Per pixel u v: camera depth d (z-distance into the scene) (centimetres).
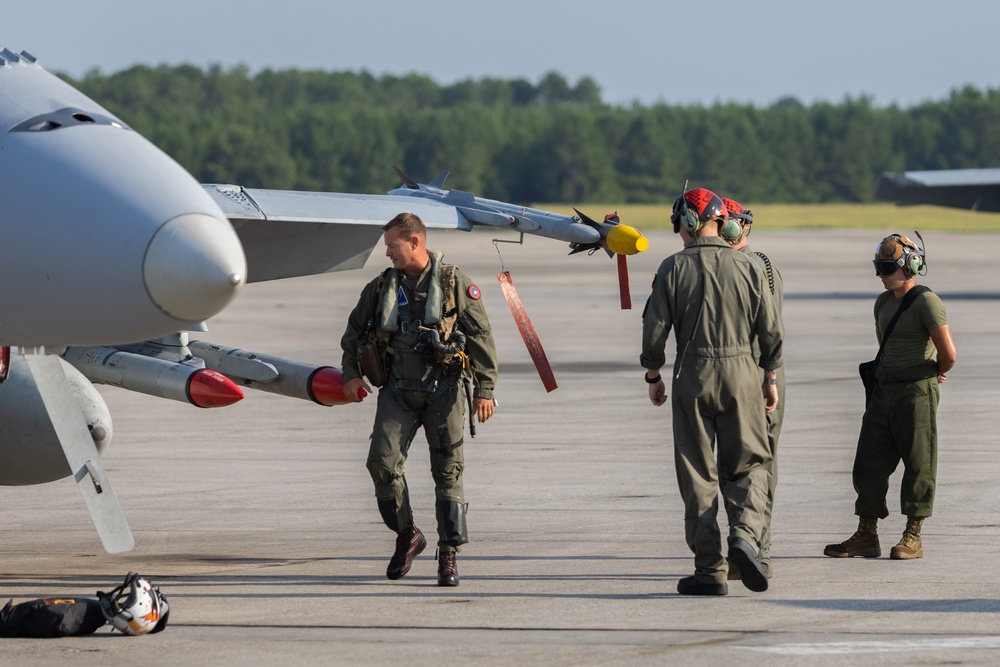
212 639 1722
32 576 2136
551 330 7100
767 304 1950
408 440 2047
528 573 2117
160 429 3888
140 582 1739
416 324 2008
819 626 1759
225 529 2534
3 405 2064
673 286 1958
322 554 2302
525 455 3350
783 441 3497
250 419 4094
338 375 2153
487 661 1602
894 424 2194
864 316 7788
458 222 2355
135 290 1492
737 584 2030
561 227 2272
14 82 1731
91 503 1867
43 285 1532
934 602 1894
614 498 2784
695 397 1931
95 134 1623
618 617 1820
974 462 3139
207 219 1520
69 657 1638
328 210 2212
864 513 2219
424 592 1991
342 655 1634
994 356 5622
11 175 1565
